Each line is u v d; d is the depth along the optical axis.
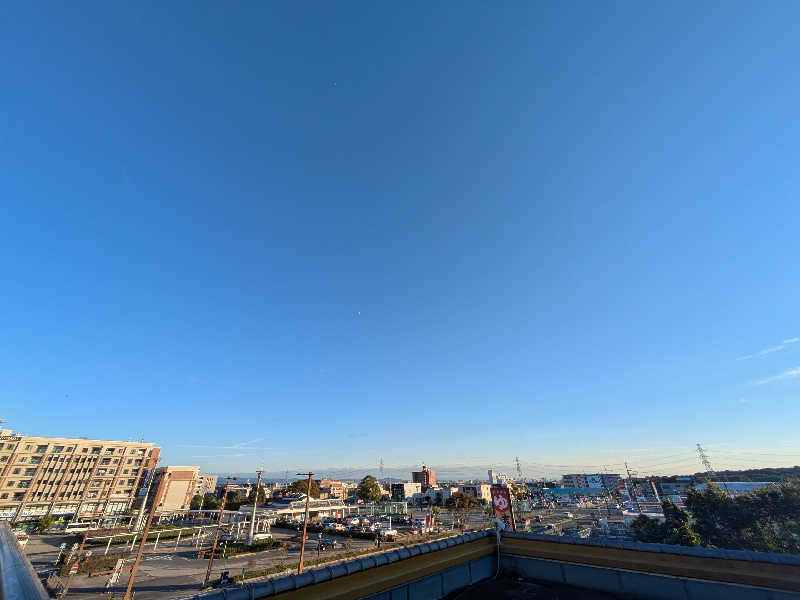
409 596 6.09
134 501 89.12
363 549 47.72
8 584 3.06
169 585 32.41
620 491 109.88
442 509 105.06
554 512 97.50
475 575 7.76
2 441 77.62
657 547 6.71
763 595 5.51
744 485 86.44
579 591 6.93
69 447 84.75
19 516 74.88
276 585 4.31
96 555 44.44
